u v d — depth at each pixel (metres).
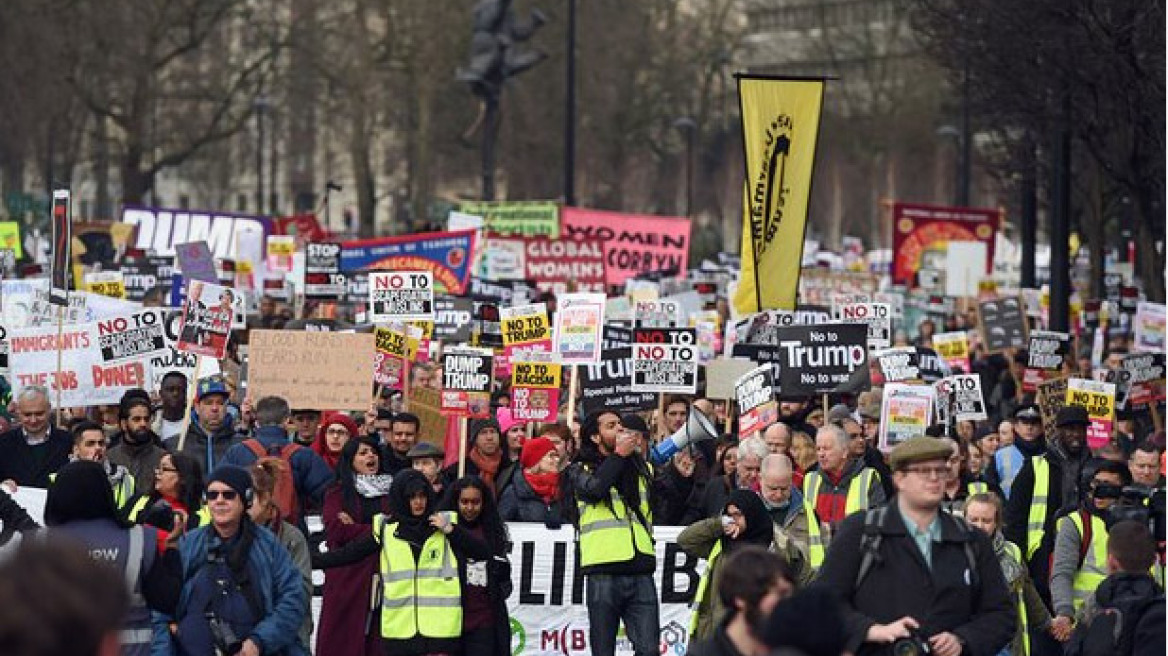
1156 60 70.88
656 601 34.66
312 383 41.88
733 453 37.81
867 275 78.25
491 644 31.88
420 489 30.98
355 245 73.25
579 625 37.28
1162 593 25.19
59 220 42.41
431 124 188.25
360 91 180.38
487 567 31.69
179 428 40.19
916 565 21.69
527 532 37.06
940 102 195.88
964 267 96.62
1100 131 77.94
